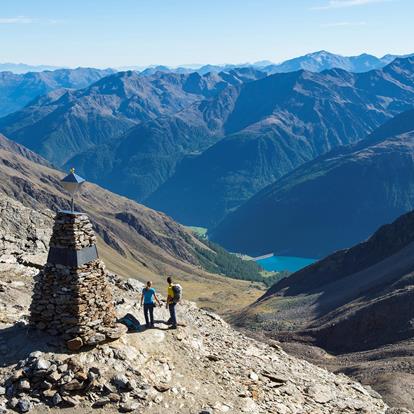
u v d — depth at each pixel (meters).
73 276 22.45
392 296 105.88
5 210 48.09
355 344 100.94
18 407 19.97
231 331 32.84
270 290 184.50
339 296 135.88
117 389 21.22
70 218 22.70
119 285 34.50
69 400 20.42
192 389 22.70
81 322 22.33
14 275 33.78
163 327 25.83
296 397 25.83
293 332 110.06
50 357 21.66
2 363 21.64
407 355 83.31
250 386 24.67
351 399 28.70
